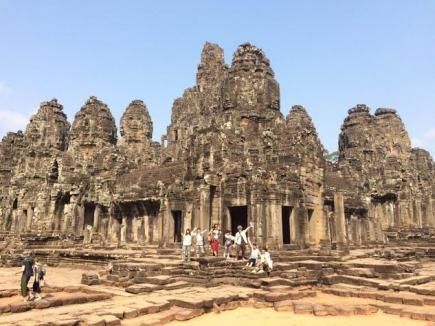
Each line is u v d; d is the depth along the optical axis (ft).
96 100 225.15
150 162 187.52
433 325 43.83
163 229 113.50
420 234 167.73
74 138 216.54
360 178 177.68
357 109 238.27
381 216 181.47
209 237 94.79
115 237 147.43
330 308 49.93
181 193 114.11
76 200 155.33
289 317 48.14
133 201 142.20
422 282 70.18
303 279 69.67
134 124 244.83
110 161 163.63
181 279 68.80
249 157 107.65
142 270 74.13
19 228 174.19
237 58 142.41
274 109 139.03
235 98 137.28
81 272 100.68
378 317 48.16
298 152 112.16
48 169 162.81
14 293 62.13
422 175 214.48
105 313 43.83
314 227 112.06
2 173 242.58
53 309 49.60
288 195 101.86
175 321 46.11
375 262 81.66
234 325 44.32
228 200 103.60
